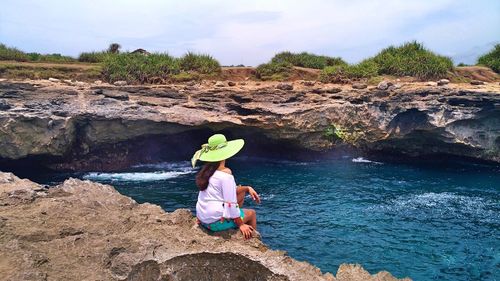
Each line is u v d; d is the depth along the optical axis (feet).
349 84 79.00
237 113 67.00
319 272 15.90
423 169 64.95
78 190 22.59
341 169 64.85
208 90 68.54
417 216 43.62
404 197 50.19
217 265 15.78
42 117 56.70
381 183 56.54
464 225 41.16
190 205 47.32
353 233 38.88
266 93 68.49
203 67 85.46
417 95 65.10
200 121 63.10
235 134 69.97
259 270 15.40
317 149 69.67
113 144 64.85
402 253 34.81
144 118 61.36
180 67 85.15
